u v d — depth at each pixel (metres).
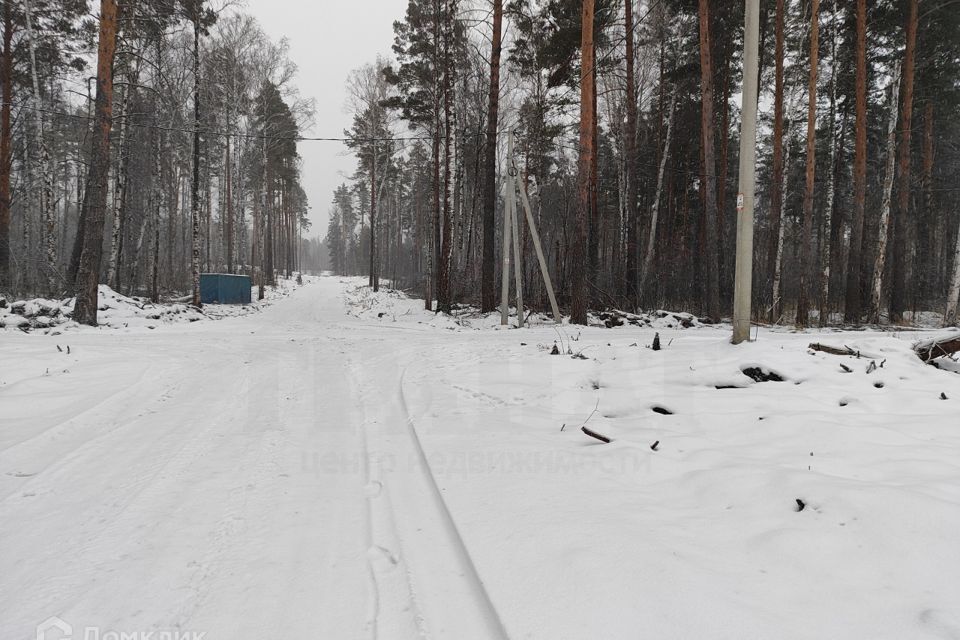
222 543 2.86
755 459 3.61
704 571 2.29
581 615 2.04
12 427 4.96
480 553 2.60
